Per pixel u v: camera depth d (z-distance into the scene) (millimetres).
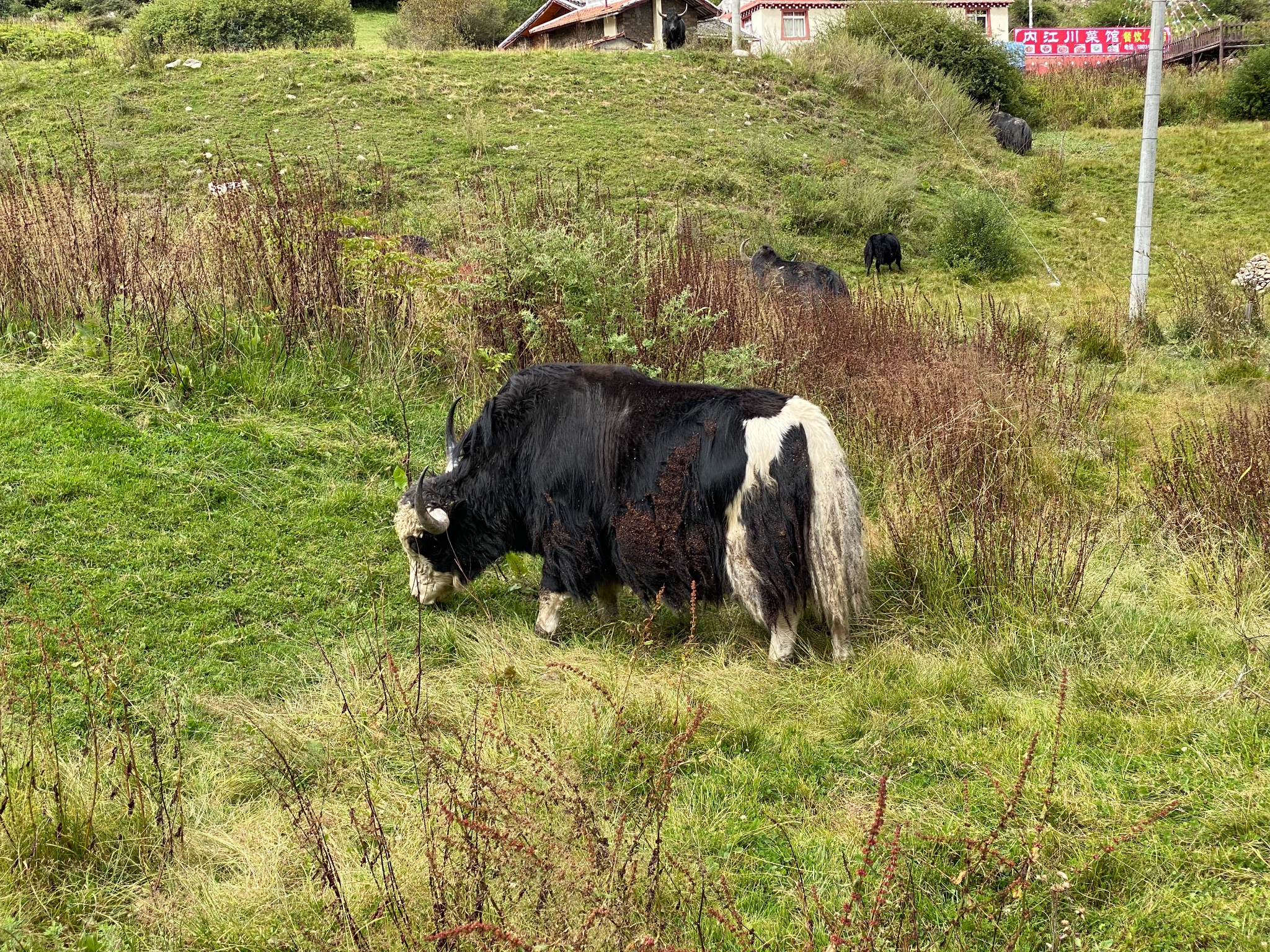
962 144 22594
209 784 4148
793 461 4754
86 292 7773
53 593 5207
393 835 3766
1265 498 6039
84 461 6211
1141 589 5602
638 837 3420
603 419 5141
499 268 8008
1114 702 4535
